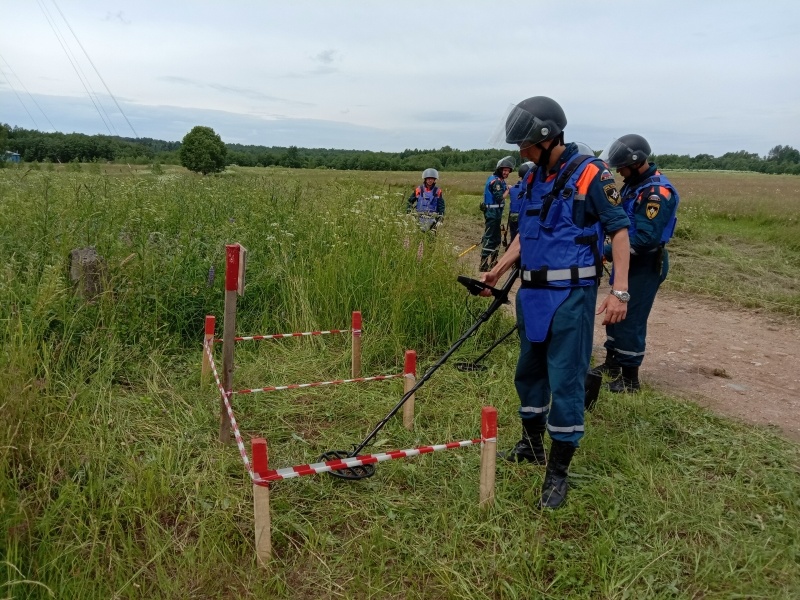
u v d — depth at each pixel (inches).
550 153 122.3
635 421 167.3
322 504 124.6
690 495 129.8
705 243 509.7
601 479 134.1
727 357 241.0
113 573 100.0
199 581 100.9
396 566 108.5
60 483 117.4
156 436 147.1
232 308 142.2
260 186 388.2
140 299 196.5
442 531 118.2
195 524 113.2
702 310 321.4
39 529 103.3
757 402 192.5
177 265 215.8
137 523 114.1
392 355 212.7
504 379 191.5
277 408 167.3
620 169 186.5
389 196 331.0
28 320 165.2
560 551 112.3
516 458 142.6
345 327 227.6
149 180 395.2
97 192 294.7
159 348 194.4
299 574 106.0
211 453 139.8
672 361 234.2
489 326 230.7
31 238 216.4
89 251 195.5
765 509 127.4
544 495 126.2
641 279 185.6
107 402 155.4
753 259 446.6
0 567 93.0
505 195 410.6
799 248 497.7
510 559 109.3
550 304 122.1
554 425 124.6
